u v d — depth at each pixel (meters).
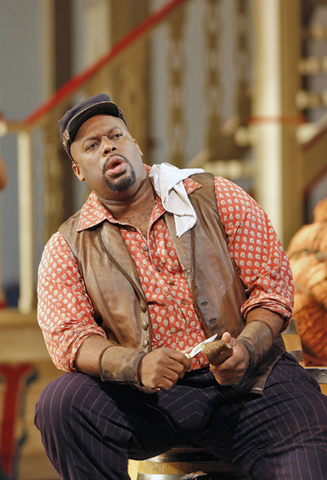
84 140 7.30
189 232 7.18
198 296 7.02
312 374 7.75
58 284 7.18
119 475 6.75
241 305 7.12
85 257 7.25
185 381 7.04
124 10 23.27
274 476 6.67
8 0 25.67
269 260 7.18
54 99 16.92
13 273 25.30
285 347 7.42
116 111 7.45
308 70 18.73
